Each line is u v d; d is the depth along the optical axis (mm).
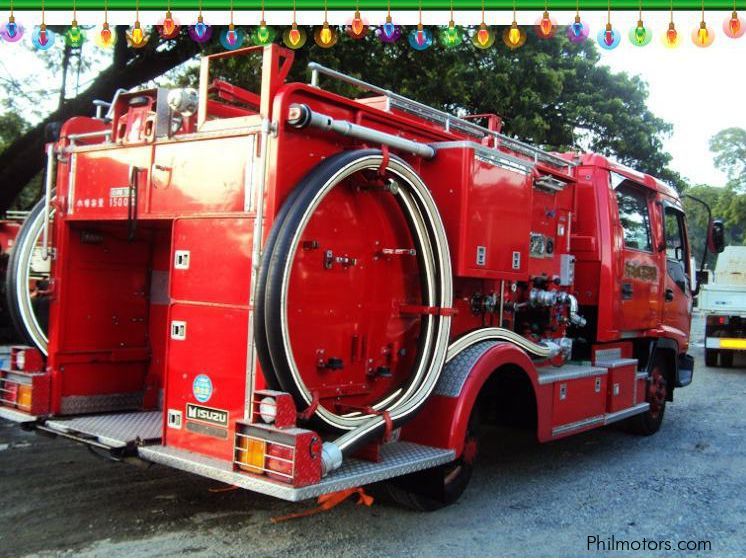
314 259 3852
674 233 8445
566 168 6680
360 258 4156
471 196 4719
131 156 4547
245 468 3531
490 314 5379
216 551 3994
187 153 4168
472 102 13867
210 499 4895
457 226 4691
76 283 5113
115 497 4879
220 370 3863
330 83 9812
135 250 5461
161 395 5457
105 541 4082
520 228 5312
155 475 5410
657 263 7734
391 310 4387
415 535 4395
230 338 3824
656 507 5184
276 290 3465
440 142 4871
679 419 8859
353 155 3842
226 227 3902
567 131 20844
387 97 4734
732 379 13047
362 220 4172
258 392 3541
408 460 4113
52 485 5109
